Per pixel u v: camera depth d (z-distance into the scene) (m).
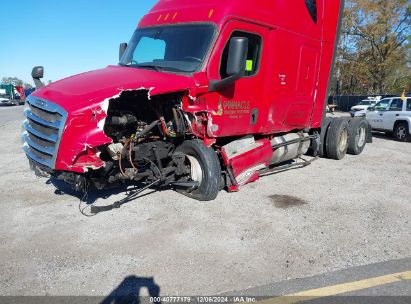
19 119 24.06
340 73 45.84
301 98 8.20
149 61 6.51
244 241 4.82
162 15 6.80
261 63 6.85
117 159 5.44
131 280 3.93
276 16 7.02
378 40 43.25
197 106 5.82
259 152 7.02
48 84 5.90
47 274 4.04
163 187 6.86
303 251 4.57
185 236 4.95
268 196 6.64
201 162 6.09
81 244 4.71
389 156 10.88
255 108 6.89
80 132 4.86
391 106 15.26
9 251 4.54
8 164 9.17
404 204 6.34
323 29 8.66
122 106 5.63
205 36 6.02
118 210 5.84
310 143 9.53
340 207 6.14
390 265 4.27
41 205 6.11
